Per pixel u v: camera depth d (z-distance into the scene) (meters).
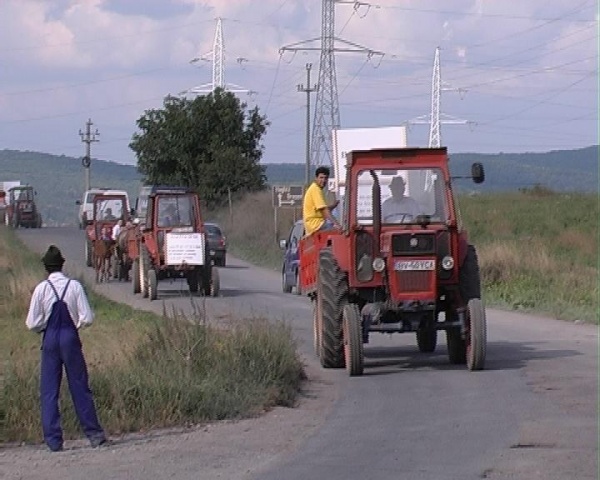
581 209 107.88
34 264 71.94
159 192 59.25
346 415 24.70
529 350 35.53
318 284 32.53
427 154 31.58
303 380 30.03
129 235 66.81
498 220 99.94
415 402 26.09
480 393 27.02
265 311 46.69
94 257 77.44
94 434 21.47
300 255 37.91
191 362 27.06
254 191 127.25
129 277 72.12
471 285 31.00
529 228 94.50
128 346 29.73
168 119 130.88
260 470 19.11
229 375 26.83
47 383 21.19
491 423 23.03
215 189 127.00
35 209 144.50
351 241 30.92
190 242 58.38
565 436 21.47
